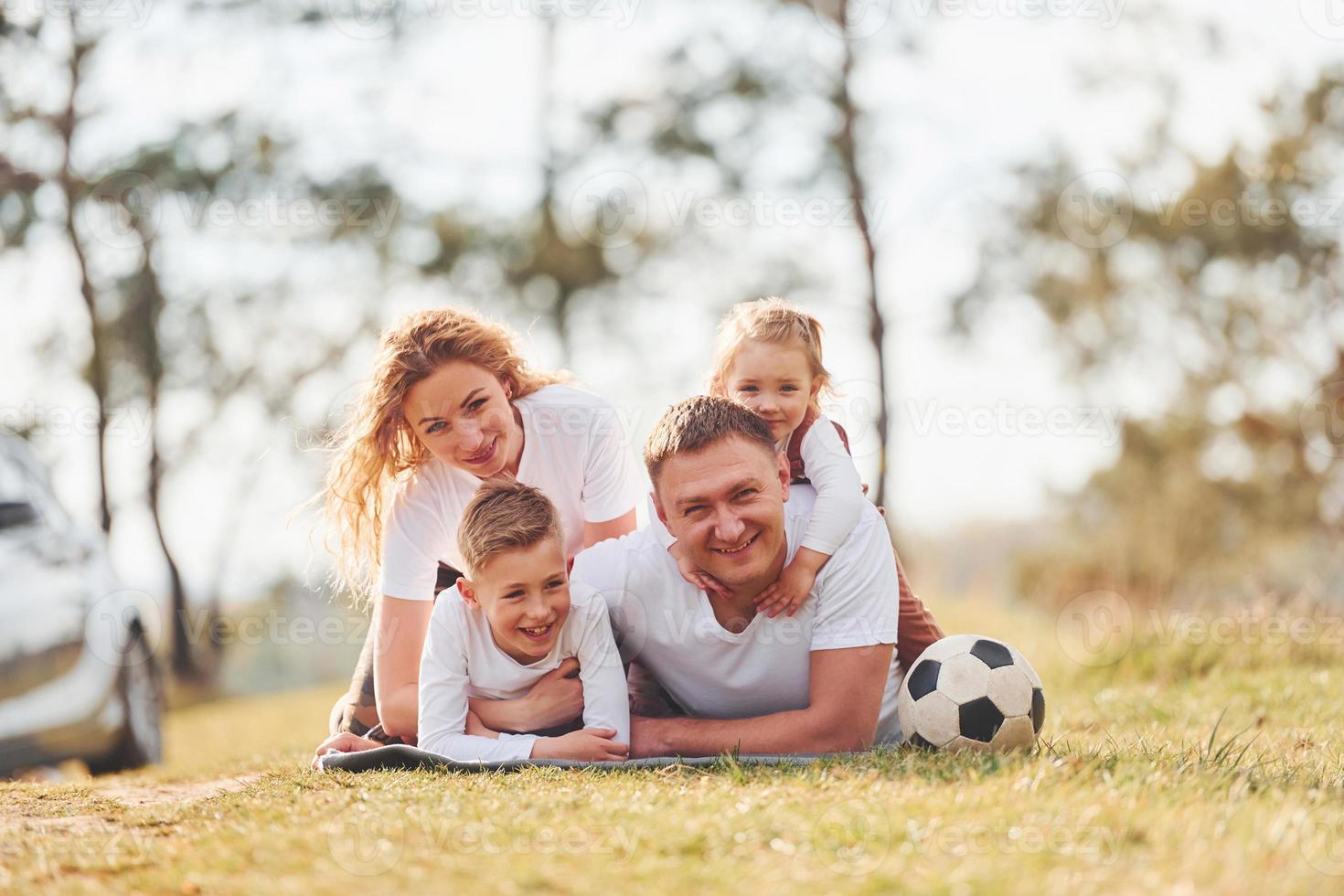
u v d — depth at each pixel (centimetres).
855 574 322
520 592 324
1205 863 202
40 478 579
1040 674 709
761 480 307
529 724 338
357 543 385
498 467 360
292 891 205
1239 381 1416
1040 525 1380
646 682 357
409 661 365
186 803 300
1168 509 1323
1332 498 1387
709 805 247
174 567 1458
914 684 323
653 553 331
